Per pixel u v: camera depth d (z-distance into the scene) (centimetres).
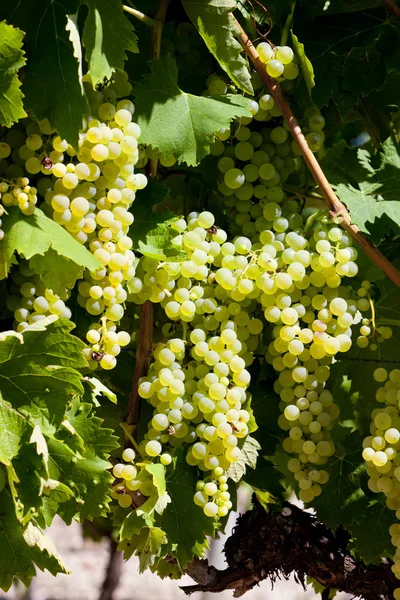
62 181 117
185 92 131
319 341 124
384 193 133
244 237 126
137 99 123
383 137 146
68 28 115
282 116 130
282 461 137
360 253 134
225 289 125
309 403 127
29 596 274
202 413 125
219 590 137
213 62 132
